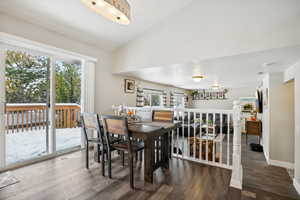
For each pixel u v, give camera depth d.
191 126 4.65
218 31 2.29
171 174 2.22
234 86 6.63
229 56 2.22
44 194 1.70
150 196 1.70
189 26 2.57
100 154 2.57
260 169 2.57
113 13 1.44
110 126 2.01
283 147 2.71
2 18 2.08
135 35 3.21
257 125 3.93
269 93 2.92
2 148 2.23
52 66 2.84
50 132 2.83
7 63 2.36
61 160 2.66
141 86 5.00
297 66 2.17
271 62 2.42
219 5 2.29
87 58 3.19
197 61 2.54
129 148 1.89
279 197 1.77
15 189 1.79
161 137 2.35
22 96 2.53
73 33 2.81
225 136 4.97
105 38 3.18
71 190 1.79
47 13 2.28
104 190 1.80
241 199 1.70
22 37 2.26
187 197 1.70
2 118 2.23
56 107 2.98
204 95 8.21
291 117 2.68
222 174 2.22
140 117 2.89
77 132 3.37
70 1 2.15
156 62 2.97
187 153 2.98
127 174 2.19
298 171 1.96
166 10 2.67
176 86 7.03
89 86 3.28
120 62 3.61
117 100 4.02
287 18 1.80
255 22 2.00
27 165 2.44
